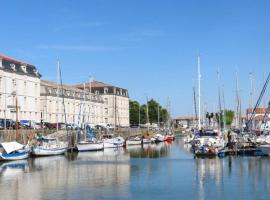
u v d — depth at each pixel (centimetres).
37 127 11506
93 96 18625
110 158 8675
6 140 8919
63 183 5328
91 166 7150
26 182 5434
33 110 13588
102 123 18312
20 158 8181
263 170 6331
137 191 4762
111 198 4400
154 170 6519
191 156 9006
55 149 9194
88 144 10475
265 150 8156
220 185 5116
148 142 14650
